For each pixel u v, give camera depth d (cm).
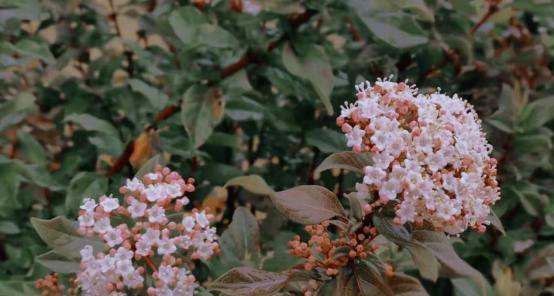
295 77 77
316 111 86
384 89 57
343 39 90
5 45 75
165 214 59
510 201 81
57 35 82
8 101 76
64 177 78
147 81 86
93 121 74
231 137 81
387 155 54
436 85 84
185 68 77
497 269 79
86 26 85
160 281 56
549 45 87
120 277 58
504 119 81
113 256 56
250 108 78
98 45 83
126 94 80
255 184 57
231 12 81
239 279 57
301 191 57
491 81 85
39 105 85
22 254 76
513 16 89
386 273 57
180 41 81
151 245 56
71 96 81
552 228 82
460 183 54
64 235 59
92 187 74
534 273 79
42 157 78
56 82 82
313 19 78
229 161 87
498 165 81
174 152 78
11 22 77
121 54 84
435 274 54
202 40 74
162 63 80
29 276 72
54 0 81
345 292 56
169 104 78
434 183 54
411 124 55
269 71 78
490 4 82
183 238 57
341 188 83
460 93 84
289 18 75
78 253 59
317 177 87
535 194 80
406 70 84
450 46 82
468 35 82
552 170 83
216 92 75
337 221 57
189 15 77
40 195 77
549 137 81
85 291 60
